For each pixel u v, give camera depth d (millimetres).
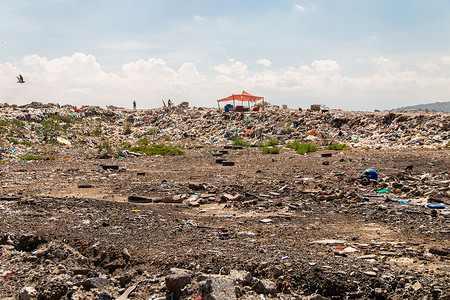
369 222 8469
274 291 5328
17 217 8516
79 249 6824
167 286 5352
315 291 5391
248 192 12367
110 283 5684
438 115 29922
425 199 10539
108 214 9195
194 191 12867
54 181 15266
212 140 38719
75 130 41312
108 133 44969
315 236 7402
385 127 31375
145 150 28469
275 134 36312
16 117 39188
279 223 8484
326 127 35406
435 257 6070
